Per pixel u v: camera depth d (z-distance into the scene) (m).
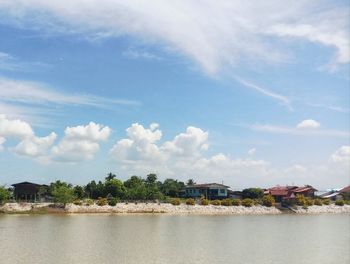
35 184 132.50
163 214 122.50
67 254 46.19
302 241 64.44
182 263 43.50
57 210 111.75
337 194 191.50
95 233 66.50
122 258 45.06
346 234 76.12
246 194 167.25
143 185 144.12
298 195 162.62
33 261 41.78
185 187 170.62
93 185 145.25
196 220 102.00
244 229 81.00
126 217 105.38
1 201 109.56
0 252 46.16
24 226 74.62
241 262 45.00
